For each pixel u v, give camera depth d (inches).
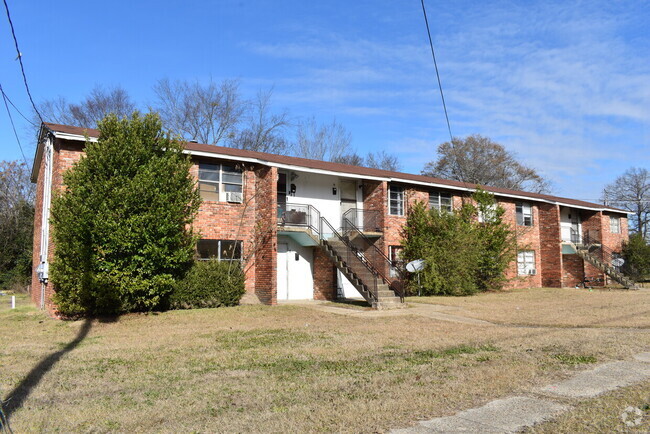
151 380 291.0
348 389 269.9
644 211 2197.3
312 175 880.3
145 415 226.5
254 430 206.2
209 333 467.8
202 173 724.0
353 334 460.1
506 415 224.8
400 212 981.2
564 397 253.4
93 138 602.9
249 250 753.6
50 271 554.6
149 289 575.8
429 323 538.0
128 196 548.7
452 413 228.2
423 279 891.4
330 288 822.5
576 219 1425.9
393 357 354.6
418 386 274.5
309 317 589.0
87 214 533.0
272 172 744.3
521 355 358.3
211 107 1596.9
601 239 1391.5
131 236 548.7
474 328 498.3
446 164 2142.0
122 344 411.8
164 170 585.0
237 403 245.1
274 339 434.0
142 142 586.9
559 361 337.7
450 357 353.4
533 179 2193.7
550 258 1244.5
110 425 213.5
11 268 1311.5
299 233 801.6
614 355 355.6
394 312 636.1
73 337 450.9
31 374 305.4
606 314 618.8
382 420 218.2
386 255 882.8
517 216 1224.8
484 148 2123.5
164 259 581.3
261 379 292.5
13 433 203.9
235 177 757.9
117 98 1523.1
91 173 554.6
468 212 990.4
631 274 1391.5
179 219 608.4
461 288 903.7
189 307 644.1
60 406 241.3
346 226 886.4
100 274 536.7
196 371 313.7
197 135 1585.9
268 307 673.6
